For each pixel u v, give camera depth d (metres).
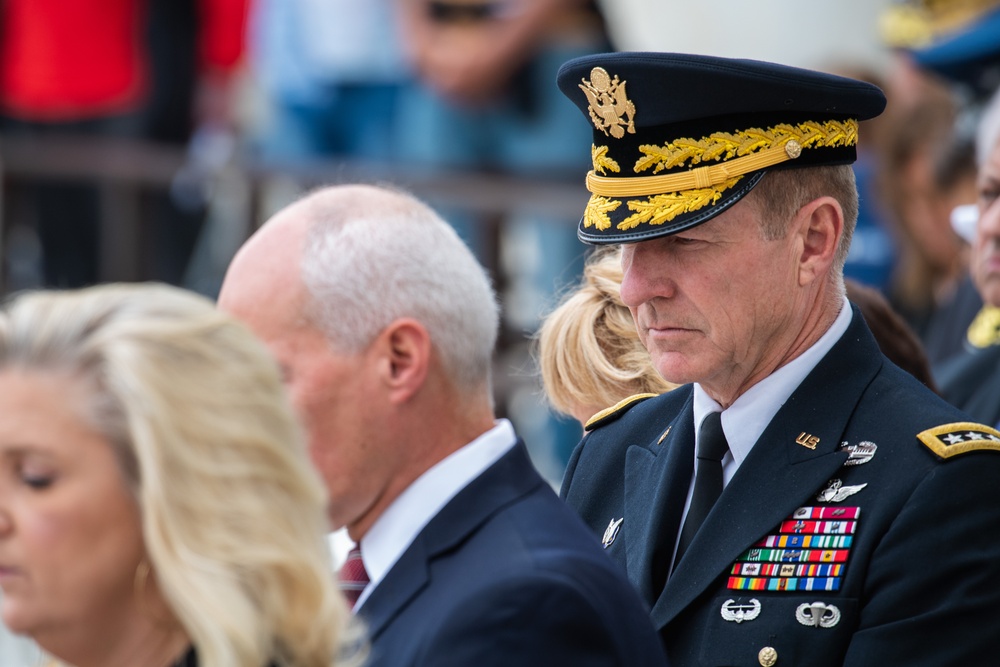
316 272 7.82
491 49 22.80
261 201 25.75
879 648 8.29
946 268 18.09
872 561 8.52
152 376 6.29
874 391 9.09
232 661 6.19
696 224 8.85
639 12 26.97
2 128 26.52
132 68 25.91
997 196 12.30
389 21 24.05
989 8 17.95
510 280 23.61
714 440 9.40
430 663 7.27
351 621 7.14
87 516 6.28
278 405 6.64
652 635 7.72
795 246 9.06
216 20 26.44
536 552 7.53
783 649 8.53
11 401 6.30
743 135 8.99
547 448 22.44
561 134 22.97
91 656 6.48
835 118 9.22
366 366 7.82
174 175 26.09
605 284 11.12
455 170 23.67
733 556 8.85
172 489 6.24
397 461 7.93
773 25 27.08
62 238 26.98
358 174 23.89
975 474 8.47
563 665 7.19
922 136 18.19
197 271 27.69
